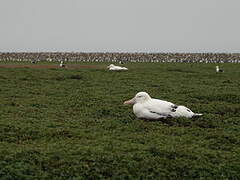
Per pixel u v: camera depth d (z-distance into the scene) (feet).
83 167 38.42
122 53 278.87
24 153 40.52
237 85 102.42
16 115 59.36
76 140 46.62
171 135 50.65
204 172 39.04
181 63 206.18
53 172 37.65
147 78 112.57
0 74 109.70
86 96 77.20
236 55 253.44
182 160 41.04
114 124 55.36
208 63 206.90
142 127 53.57
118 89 87.97
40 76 109.81
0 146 43.09
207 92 84.38
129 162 39.52
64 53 270.87
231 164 40.52
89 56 246.27
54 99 74.38
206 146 46.62
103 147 43.45
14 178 36.27
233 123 58.80
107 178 37.32
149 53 281.13
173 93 83.66
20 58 230.68
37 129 50.65
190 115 57.93
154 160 40.47
